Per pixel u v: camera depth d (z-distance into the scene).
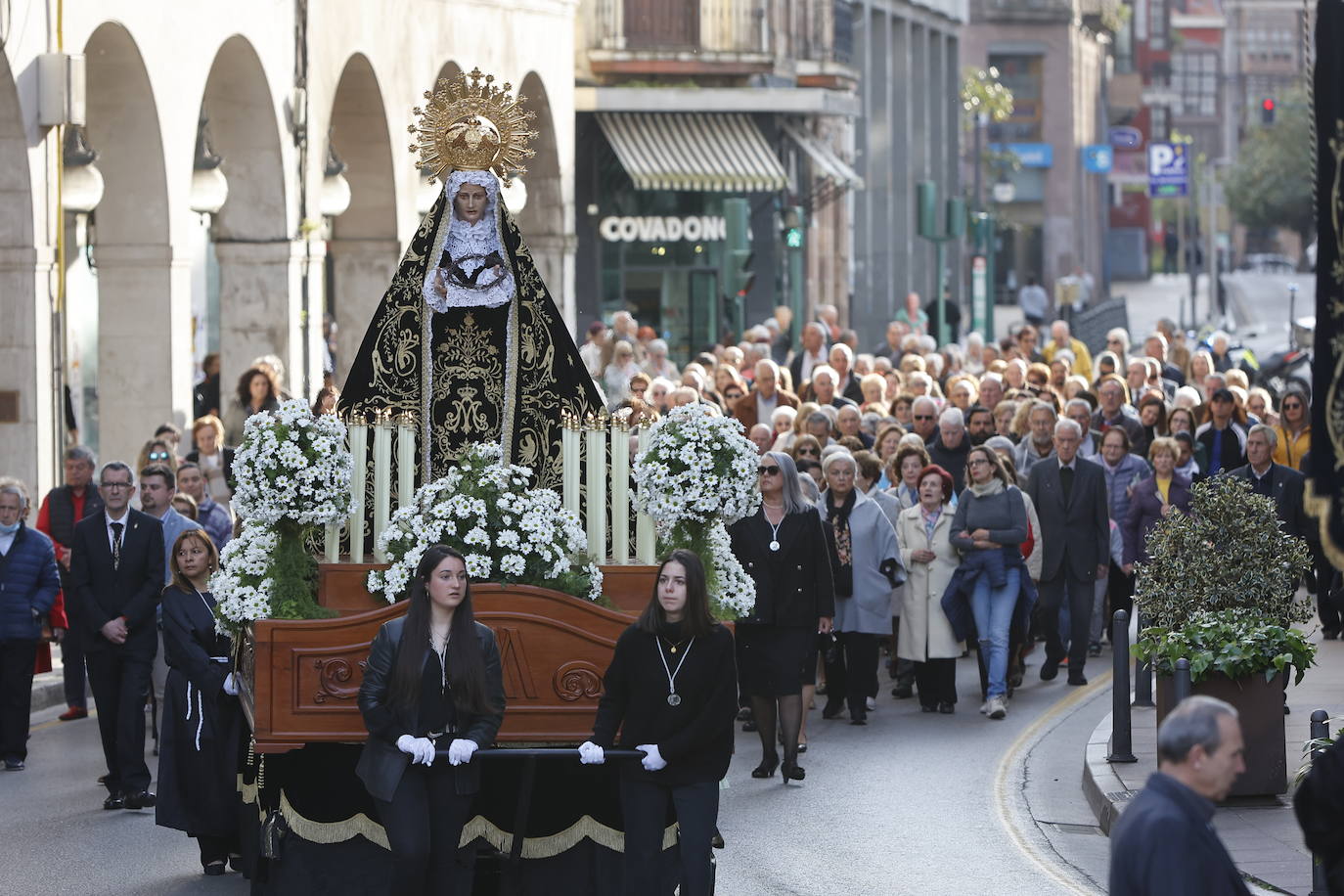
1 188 24.19
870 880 14.31
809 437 21.95
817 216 57.09
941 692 20.92
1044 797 17.05
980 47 101.50
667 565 12.09
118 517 17.00
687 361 48.38
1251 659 15.73
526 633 12.74
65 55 24.16
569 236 41.53
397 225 34.66
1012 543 20.75
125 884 14.23
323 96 31.95
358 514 13.54
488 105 14.12
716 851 15.14
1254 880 13.61
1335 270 12.59
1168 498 23.83
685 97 46.25
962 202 51.38
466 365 14.16
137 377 27.72
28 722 18.22
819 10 53.53
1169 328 42.44
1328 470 12.69
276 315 31.05
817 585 17.69
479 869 13.22
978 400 29.22
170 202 27.52
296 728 12.51
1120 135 114.00
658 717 12.01
